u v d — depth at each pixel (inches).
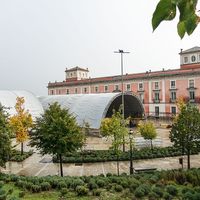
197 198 623.2
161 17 53.5
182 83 2399.1
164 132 1985.7
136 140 1531.7
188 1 53.9
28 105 2220.7
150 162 1167.6
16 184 762.2
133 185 720.3
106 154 1250.6
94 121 1951.3
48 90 3710.6
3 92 2277.3
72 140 924.6
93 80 3127.5
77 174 1006.4
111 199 627.8
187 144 1025.5
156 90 2586.1
